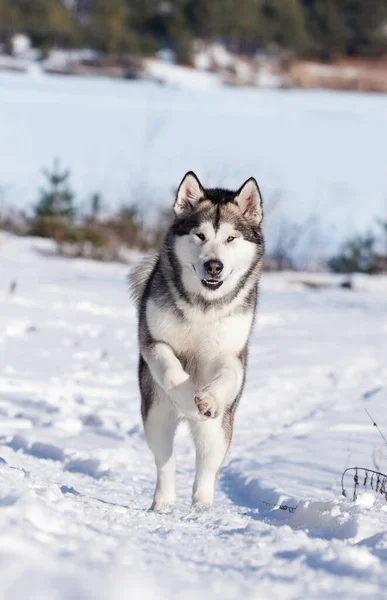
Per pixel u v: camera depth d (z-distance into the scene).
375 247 18.55
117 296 12.36
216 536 3.63
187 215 5.29
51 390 7.93
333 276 15.89
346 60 79.88
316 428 7.18
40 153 27.59
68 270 14.42
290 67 75.81
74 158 26.84
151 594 2.32
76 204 19.47
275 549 3.31
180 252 5.13
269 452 6.49
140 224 18.02
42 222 17.33
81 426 7.10
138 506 5.02
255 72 74.31
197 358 5.13
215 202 5.31
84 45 72.25
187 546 3.33
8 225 17.88
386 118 46.41
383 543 3.47
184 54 72.31
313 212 20.53
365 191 24.84
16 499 3.23
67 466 6.10
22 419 7.05
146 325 5.14
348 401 8.09
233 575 2.84
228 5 75.31
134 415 7.48
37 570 2.36
